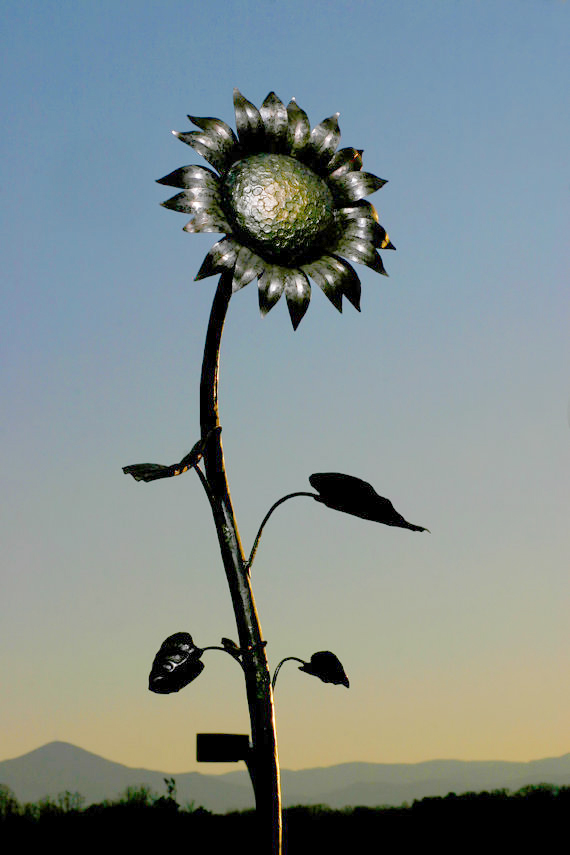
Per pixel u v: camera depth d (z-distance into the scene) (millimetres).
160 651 2344
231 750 2330
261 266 2182
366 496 2395
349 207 2336
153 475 2230
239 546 2416
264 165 2230
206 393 2424
